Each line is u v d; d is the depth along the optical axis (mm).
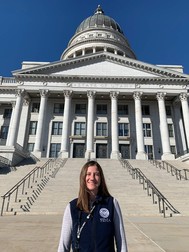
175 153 38625
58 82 38688
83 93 39125
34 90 38062
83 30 67500
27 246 5457
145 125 40719
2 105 43781
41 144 34938
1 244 5637
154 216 11500
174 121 40938
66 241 2111
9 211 11977
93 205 2166
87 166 2416
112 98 38031
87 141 35000
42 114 36469
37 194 14734
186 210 12727
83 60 40188
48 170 22594
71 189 15812
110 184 17125
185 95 38312
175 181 18531
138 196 14539
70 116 40781
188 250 5188
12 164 26719
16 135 34594
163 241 6043
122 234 2070
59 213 11797
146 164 26219
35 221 9352
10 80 44656
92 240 1965
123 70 40062
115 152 34250
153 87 38906
